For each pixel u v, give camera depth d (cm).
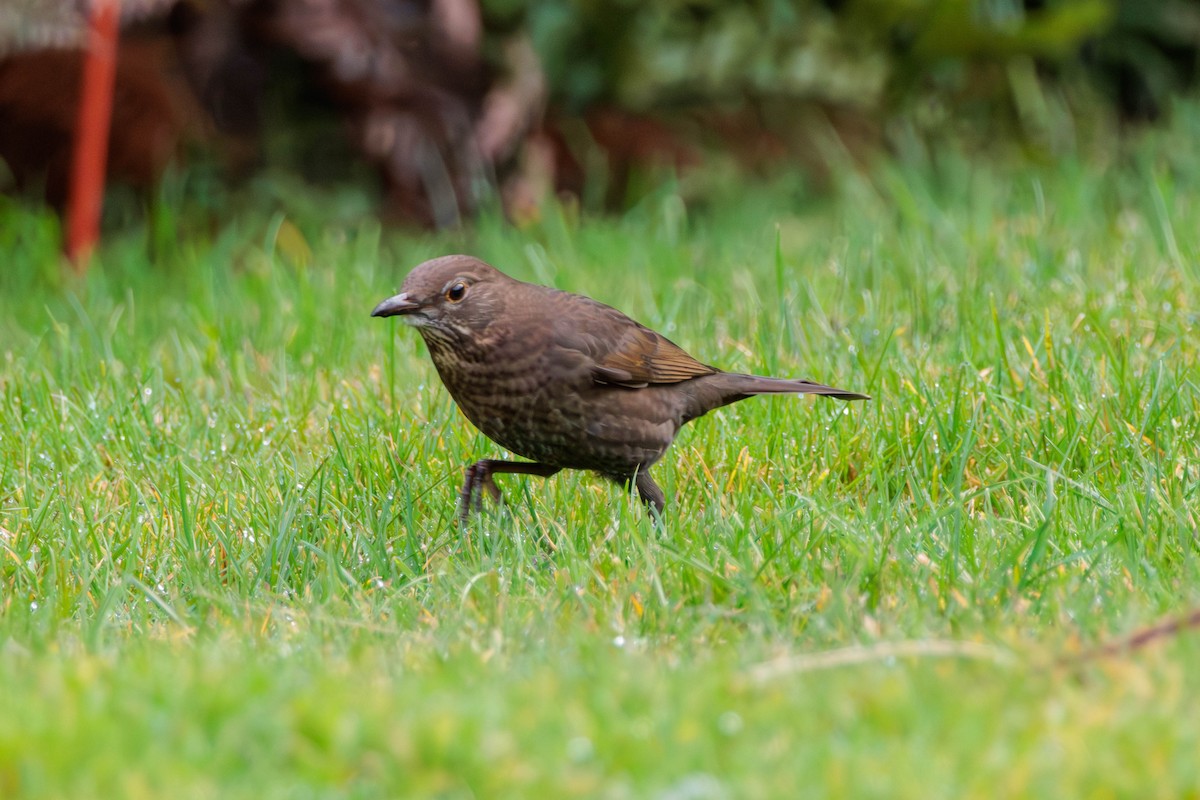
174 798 534
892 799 536
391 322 1241
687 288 1395
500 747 566
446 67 1834
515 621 768
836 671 663
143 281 1600
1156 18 2134
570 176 1919
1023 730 588
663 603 780
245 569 895
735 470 1000
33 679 646
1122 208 1775
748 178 1942
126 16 1661
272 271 1523
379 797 547
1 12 1569
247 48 1833
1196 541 853
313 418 1142
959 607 762
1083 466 989
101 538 926
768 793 538
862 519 905
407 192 1844
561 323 928
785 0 1900
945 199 1816
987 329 1183
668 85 1891
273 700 605
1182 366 1081
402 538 935
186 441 1105
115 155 1775
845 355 1188
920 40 1927
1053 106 2097
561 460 958
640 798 542
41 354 1305
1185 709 603
